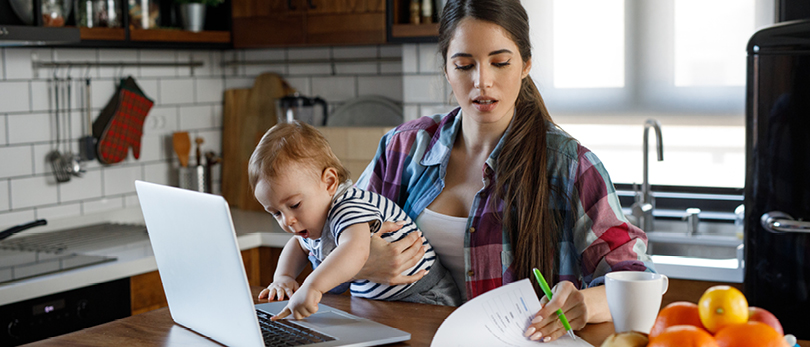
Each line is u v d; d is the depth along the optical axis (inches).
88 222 120.1
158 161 133.9
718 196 111.1
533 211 54.4
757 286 82.5
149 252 99.2
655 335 36.6
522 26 54.0
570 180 54.6
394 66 135.0
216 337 43.9
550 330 41.8
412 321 46.8
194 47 126.0
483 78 52.6
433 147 62.7
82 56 119.3
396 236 55.3
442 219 59.8
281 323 46.2
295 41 126.6
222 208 37.9
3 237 87.7
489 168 56.9
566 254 55.7
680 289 88.5
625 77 114.2
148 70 130.5
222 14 134.0
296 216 51.9
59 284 86.3
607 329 45.0
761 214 81.6
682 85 110.9
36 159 114.3
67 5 105.0
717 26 107.5
